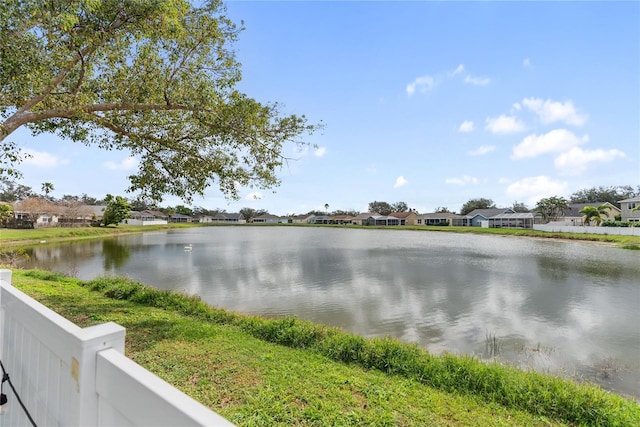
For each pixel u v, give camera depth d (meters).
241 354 4.40
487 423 3.15
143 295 7.41
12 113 5.24
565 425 3.27
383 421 2.99
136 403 0.89
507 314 8.71
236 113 5.54
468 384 3.99
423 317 8.40
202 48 5.72
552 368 5.70
